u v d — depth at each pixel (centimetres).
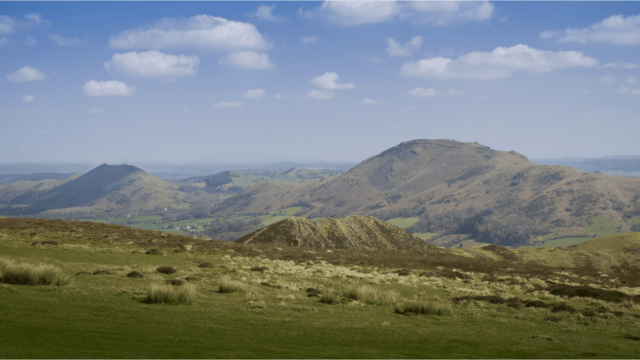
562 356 1078
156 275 2508
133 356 771
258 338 1070
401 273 3838
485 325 1670
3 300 1257
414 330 1393
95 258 3194
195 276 2573
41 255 3062
